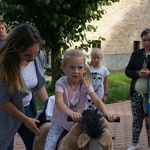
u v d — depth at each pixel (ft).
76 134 9.67
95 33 58.49
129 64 18.98
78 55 10.56
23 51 10.45
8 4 31.24
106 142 9.12
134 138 19.84
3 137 11.42
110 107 33.53
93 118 9.32
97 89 21.59
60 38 33.76
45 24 33.22
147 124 19.10
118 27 60.95
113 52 61.16
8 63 10.69
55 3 30.99
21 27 10.55
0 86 10.85
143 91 18.31
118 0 36.14
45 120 12.44
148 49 18.37
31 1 31.63
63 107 10.32
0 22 20.62
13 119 11.48
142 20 63.46
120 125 26.71
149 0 63.72
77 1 32.55
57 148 10.74
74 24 33.71
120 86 43.37
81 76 10.71
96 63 21.84
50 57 39.37
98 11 35.06
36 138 12.13
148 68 18.31
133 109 19.34
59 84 10.96
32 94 12.84
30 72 12.16
